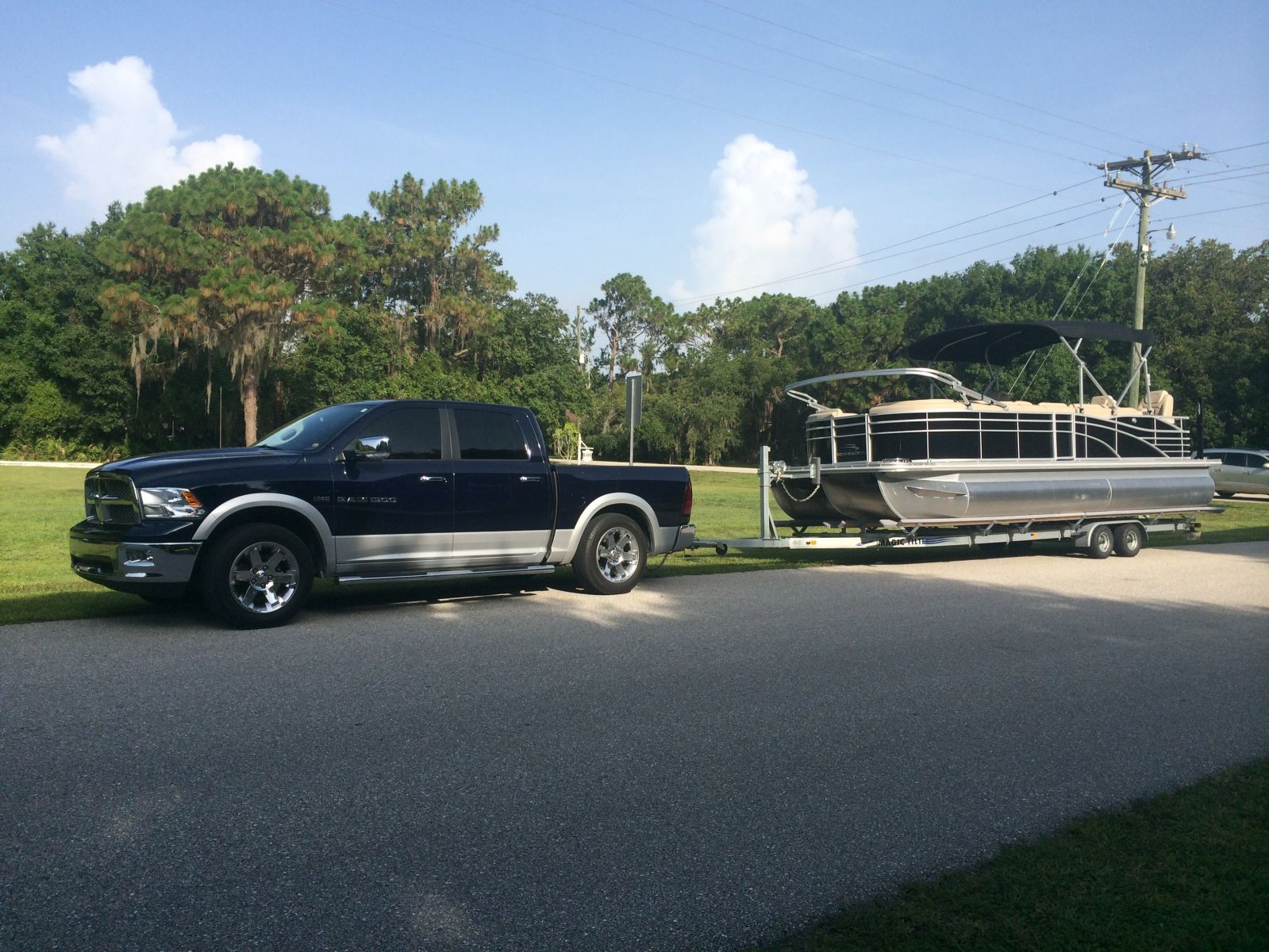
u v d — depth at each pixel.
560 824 3.86
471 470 8.86
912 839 3.79
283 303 42.22
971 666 6.75
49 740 4.72
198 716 5.17
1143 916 3.13
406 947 2.89
